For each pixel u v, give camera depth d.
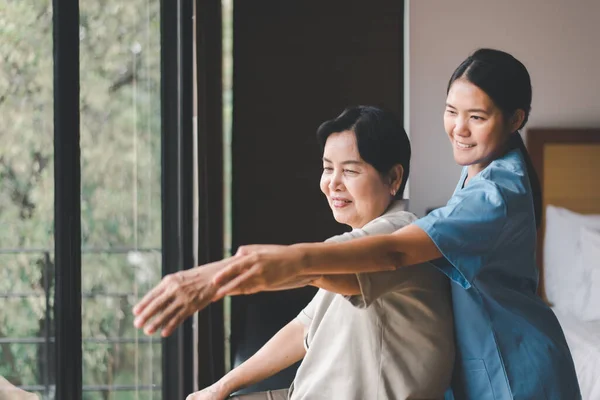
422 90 3.49
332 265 0.97
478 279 1.30
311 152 3.79
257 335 3.07
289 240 3.80
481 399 1.31
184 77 3.15
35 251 1.72
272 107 3.79
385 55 3.78
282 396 1.46
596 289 3.45
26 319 1.70
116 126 2.38
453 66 3.50
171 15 3.09
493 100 1.42
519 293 1.36
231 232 3.79
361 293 1.06
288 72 3.78
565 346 1.41
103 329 2.28
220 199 3.44
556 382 1.34
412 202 3.49
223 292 0.90
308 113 3.79
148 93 2.77
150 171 2.81
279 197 3.79
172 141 3.12
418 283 1.18
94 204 2.19
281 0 3.76
